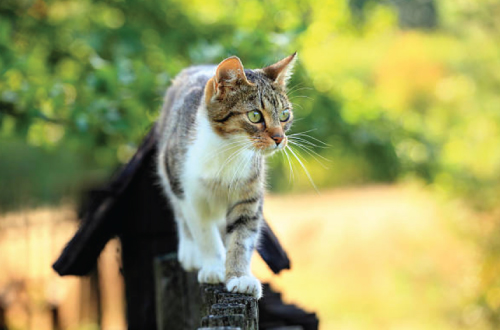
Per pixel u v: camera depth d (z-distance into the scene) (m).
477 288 14.05
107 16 10.03
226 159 4.74
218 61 7.86
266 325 6.62
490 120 14.21
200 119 4.84
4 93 7.63
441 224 16.41
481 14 14.55
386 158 10.24
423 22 27.22
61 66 9.73
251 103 4.71
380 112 10.30
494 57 14.52
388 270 16.41
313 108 9.02
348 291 15.66
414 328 13.80
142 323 5.98
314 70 9.56
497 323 13.76
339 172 23.70
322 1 9.62
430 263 15.98
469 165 13.19
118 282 12.19
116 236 5.88
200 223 4.93
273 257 5.55
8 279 11.34
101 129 7.95
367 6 11.43
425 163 10.84
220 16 9.26
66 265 5.60
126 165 5.89
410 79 22.22
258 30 8.26
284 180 22.50
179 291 5.22
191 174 4.84
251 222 4.77
